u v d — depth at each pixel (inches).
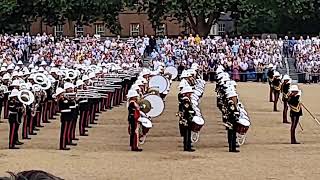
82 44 2598.4
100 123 1299.2
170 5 3048.7
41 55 2546.8
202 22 3107.8
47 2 3093.0
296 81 2452.0
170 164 821.2
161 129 1198.9
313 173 758.5
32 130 1118.4
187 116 949.8
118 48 2588.6
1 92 1332.4
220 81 1434.5
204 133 1154.0
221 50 2539.4
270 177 730.8
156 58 2539.4
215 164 824.3
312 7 3110.2
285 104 1326.3
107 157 878.4
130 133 965.2
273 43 2564.0
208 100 1769.2
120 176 733.3
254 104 1672.0
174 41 2615.7
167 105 1625.2
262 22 3282.5
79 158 866.1
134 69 2085.4
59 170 768.3
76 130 1181.7
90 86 1396.4
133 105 959.6
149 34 3494.1
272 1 3024.1
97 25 3442.4
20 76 1326.3
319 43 2568.9
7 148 959.6
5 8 3095.5
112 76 1748.3
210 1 2979.8
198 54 2539.4
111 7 3157.0
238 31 3341.5
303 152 941.2
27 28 3250.5
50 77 1323.8
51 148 966.4
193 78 1553.9
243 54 2532.0
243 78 2479.1
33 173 115.6
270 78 1727.4
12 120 962.7
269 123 1311.5
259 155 908.6
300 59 2514.8
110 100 1566.2
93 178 721.6
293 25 3302.2
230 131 947.3
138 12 3240.7
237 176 736.3
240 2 3009.4
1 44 2615.7
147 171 770.2
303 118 1389.0
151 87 1409.9
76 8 3107.8
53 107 1341.0
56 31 3459.6
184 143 954.1
